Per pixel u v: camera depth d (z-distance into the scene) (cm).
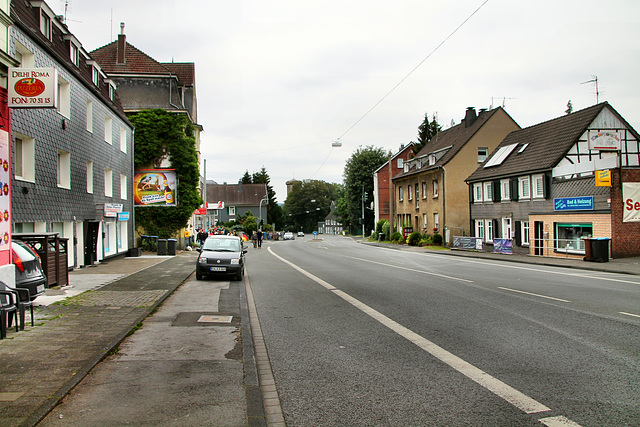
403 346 686
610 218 2189
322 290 1346
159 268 2034
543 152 2955
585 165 2405
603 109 2770
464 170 4069
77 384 507
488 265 2236
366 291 1295
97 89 2305
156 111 3519
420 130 7419
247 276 1808
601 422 412
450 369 572
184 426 402
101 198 2350
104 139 2409
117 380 526
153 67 3809
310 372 573
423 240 4297
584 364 582
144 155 3484
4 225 905
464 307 1002
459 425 411
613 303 1033
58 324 817
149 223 3575
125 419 416
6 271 877
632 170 2195
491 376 542
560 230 2569
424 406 456
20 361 583
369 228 8006
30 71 962
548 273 1781
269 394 496
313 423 421
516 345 677
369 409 451
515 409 444
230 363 598
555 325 807
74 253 1948
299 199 12588
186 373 554
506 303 1044
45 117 1644
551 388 499
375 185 6825
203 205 4209
